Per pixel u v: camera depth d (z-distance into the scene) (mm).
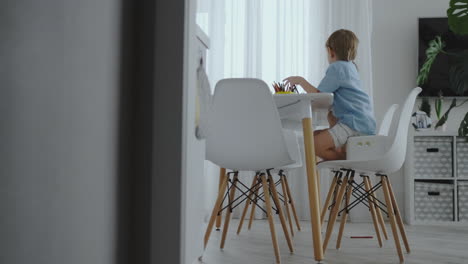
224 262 2324
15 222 454
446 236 3512
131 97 764
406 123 2564
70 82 549
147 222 790
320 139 2799
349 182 2654
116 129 700
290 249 2611
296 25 4719
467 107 4699
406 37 4785
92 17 606
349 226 4078
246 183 4566
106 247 675
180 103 784
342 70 2898
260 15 4695
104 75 650
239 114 2320
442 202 4336
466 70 4414
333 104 2910
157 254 787
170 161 786
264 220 4391
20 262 464
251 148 2342
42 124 493
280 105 2607
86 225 606
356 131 2840
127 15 739
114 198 700
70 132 554
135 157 787
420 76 4613
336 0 4699
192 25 841
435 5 4758
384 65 4785
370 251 2748
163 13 788
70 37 547
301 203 4555
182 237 797
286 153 2318
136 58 786
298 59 4707
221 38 4715
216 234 3348
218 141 2375
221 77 4684
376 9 4824
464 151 4363
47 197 508
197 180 1134
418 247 2934
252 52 4684
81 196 588
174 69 787
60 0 523
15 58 444
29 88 467
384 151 2615
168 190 786
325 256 2551
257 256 2498
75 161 568
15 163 450
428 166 4402
